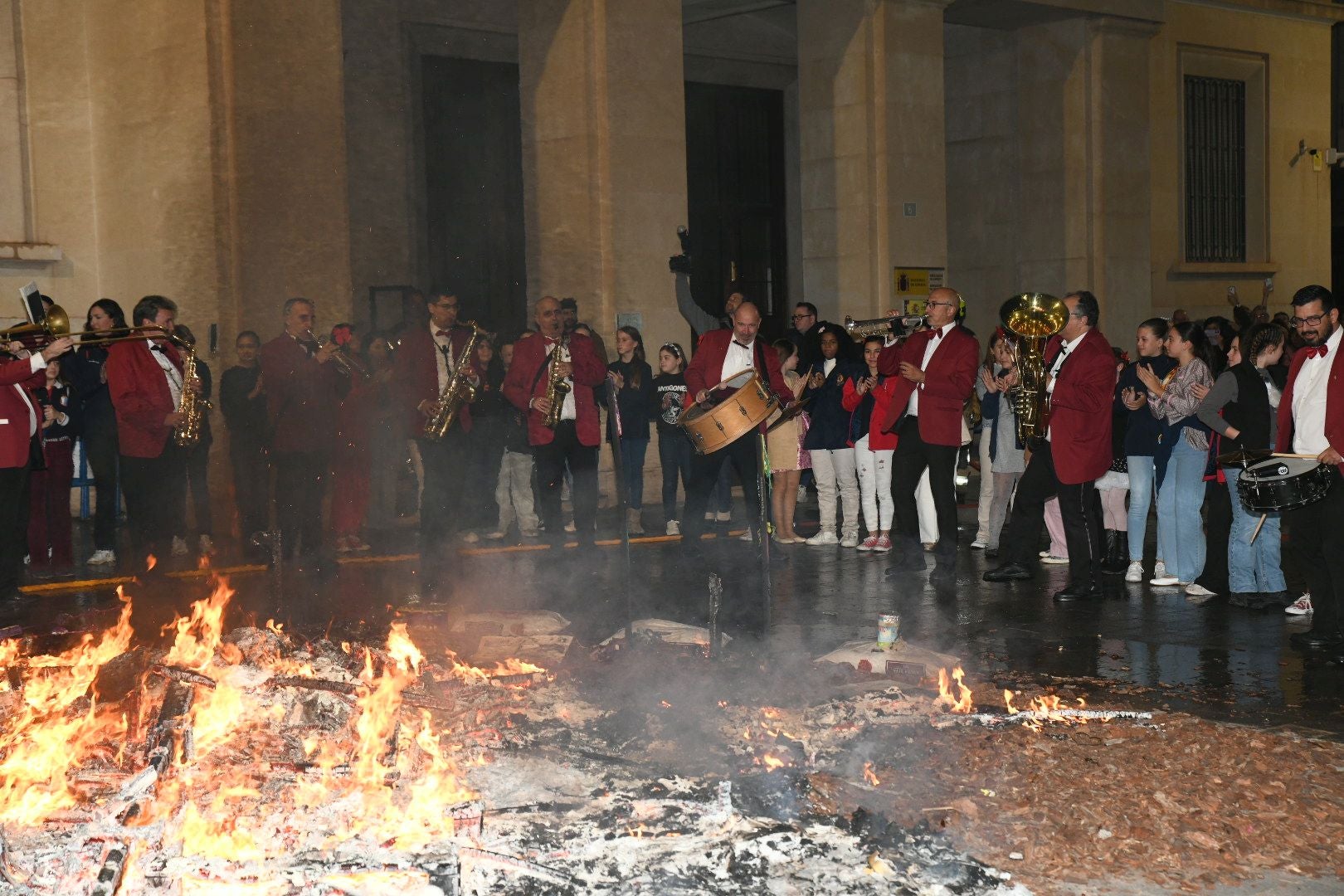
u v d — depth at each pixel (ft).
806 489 47.80
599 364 34.01
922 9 51.03
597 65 44.98
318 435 34.68
